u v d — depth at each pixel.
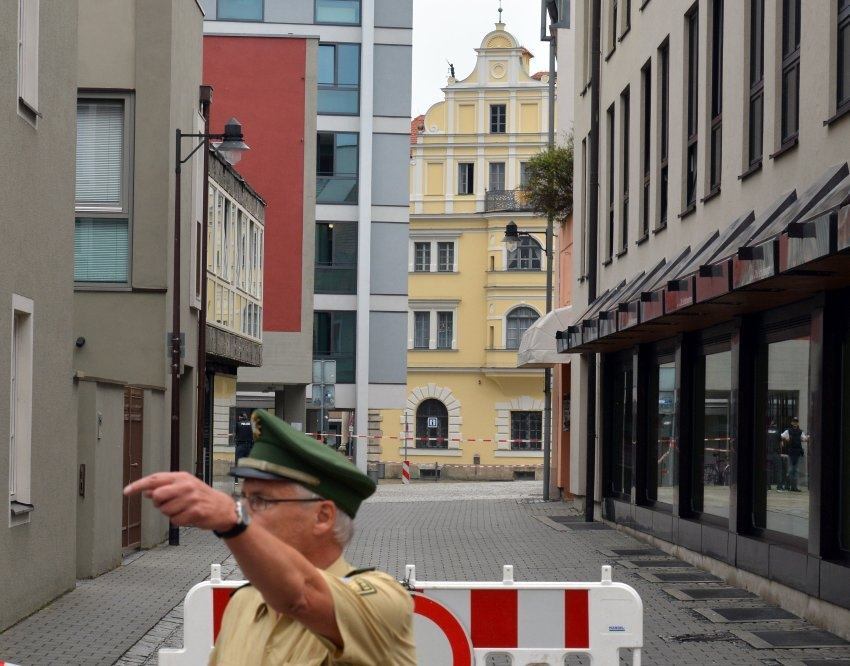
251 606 3.24
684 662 10.38
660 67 20.86
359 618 2.99
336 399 48.84
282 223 41.12
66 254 13.59
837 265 10.42
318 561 3.12
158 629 11.64
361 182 48.69
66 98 13.56
